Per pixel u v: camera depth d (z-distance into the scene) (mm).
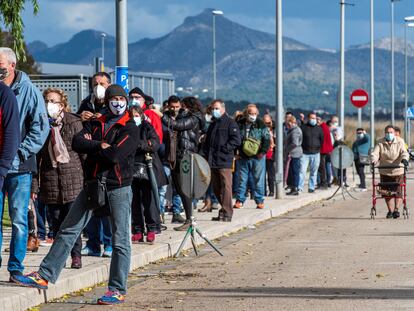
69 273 16828
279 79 37406
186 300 15422
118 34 20984
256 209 31203
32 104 15375
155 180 21094
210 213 29812
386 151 30984
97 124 15383
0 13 28406
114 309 14773
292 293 15922
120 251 15336
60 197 17750
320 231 26781
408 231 26625
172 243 21625
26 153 15352
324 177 43250
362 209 34812
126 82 21047
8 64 15320
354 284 16828
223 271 18812
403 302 14930
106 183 15234
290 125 39094
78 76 29922
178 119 24594
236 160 31703
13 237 15391
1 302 14016
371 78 65062
